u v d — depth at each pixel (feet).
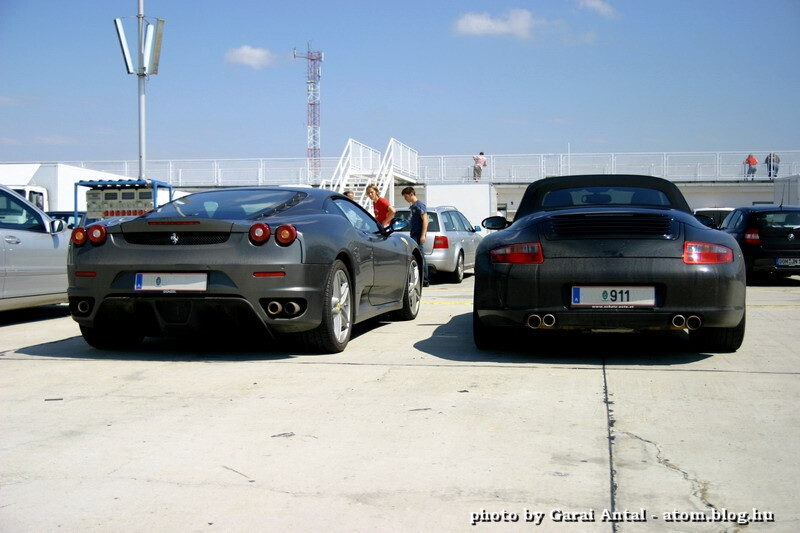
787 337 19.84
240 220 16.80
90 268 16.80
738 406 12.67
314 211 18.43
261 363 16.72
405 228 22.09
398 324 23.58
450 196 95.96
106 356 17.80
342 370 15.88
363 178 81.76
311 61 221.87
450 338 20.40
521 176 102.89
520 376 15.15
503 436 11.07
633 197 18.76
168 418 12.16
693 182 101.04
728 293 15.47
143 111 60.29
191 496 8.93
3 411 12.65
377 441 10.89
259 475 9.57
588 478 9.40
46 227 25.89
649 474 9.53
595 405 12.78
